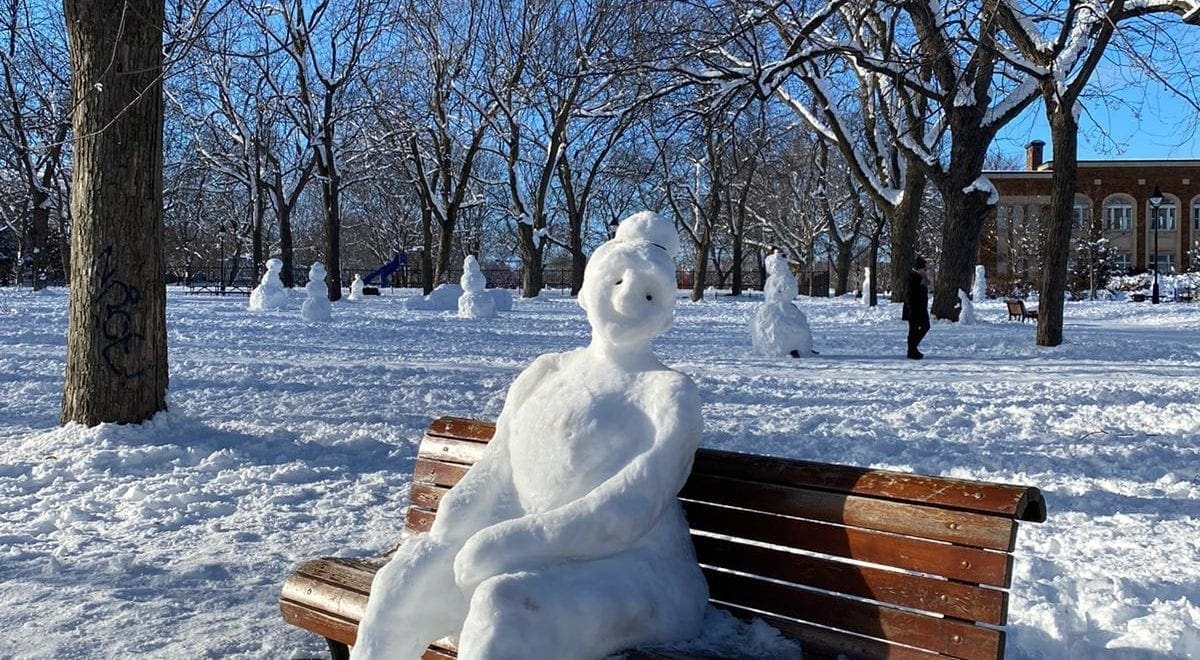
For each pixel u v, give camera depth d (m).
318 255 84.56
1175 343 21.42
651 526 3.20
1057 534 6.27
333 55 44.94
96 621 4.82
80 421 9.17
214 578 5.50
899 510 3.14
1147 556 5.76
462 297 31.23
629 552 3.23
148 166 9.28
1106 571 5.45
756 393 12.95
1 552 5.95
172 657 4.39
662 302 3.57
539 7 35.38
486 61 44.28
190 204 61.31
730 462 3.59
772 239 76.19
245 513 6.88
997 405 11.91
